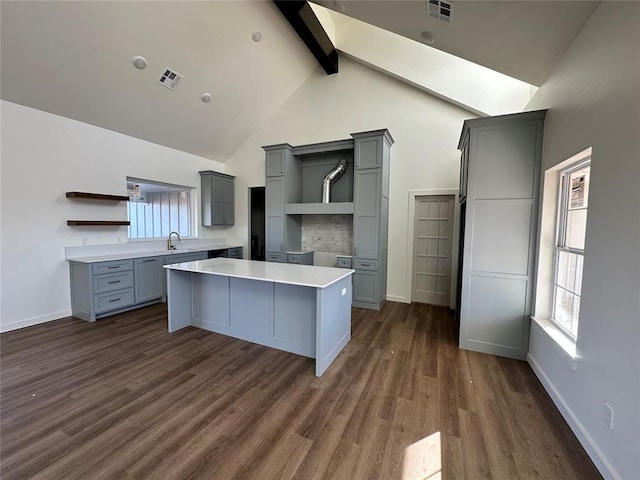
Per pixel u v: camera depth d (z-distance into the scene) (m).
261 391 2.10
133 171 4.31
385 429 1.72
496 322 2.68
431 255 4.44
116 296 3.72
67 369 2.38
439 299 4.41
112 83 3.36
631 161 1.28
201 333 3.19
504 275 2.62
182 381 2.22
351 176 4.77
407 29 2.46
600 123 1.55
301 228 5.37
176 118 4.34
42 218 3.39
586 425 1.58
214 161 5.75
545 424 1.78
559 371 1.93
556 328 2.20
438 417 1.83
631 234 1.26
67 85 3.17
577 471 1.44
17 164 3.17
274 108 5.25
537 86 2.57
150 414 1.83
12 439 1.61
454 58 3.82
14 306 3.20
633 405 1.22
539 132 2.42
